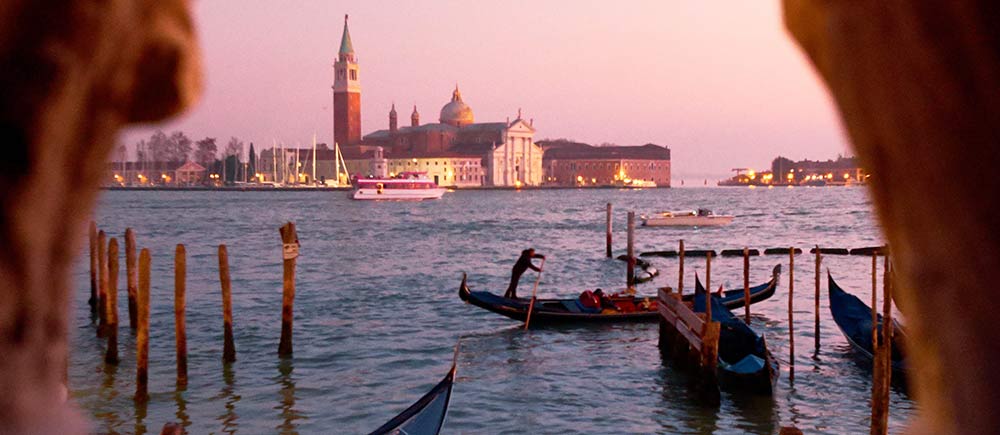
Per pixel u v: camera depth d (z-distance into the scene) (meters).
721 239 56.22
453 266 40.91
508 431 13.27
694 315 15.57
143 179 189.50
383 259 44.44
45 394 0.50
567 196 167.00
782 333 20.69
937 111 0.52
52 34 0.48
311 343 20.14
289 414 14.22
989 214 0.52
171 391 15.32
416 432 11.15
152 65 0.51
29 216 0.48
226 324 17.52
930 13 0.52
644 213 95.31
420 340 20.80
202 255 46.09
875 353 11.09
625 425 13.46
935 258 0.54
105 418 13.73
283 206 115.31
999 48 0.51
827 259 42.38
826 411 13.80
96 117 0.50
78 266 0.51
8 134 0.48
